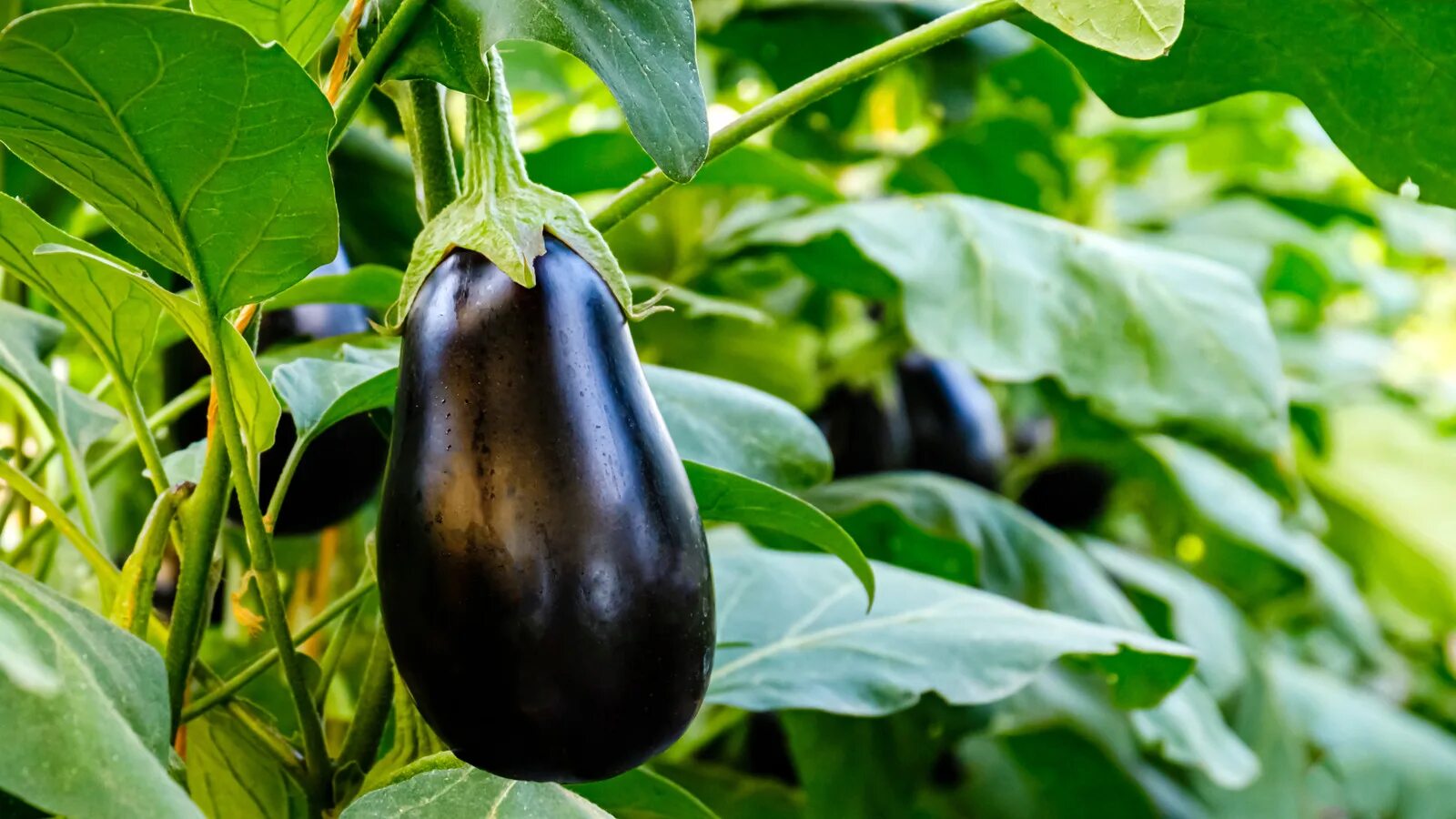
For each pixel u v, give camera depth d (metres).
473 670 0.70
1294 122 3.32
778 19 1.86
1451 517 2.97
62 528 0.87
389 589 0.71
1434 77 0.90
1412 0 0.87
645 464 0.72
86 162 0.71
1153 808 1.97
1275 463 1.98
